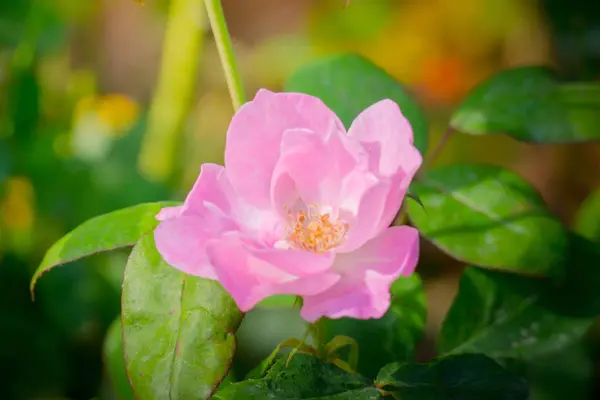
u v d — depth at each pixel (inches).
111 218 21.6
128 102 37.5
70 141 33.4
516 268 22.3
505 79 23.8
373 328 23.2
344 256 20.2
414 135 23.3
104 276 29.9
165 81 33.1
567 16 29.8
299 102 20.6
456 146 40.8
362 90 23.5
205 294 20.8
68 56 39.3
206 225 20.1
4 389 28.7
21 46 33.5
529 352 23.0
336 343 21.5
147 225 21.5
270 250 19.6
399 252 20.1
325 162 20.7
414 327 23.2
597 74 29.8
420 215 22.6
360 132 20.6
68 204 31.6
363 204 19.9
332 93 23.5
